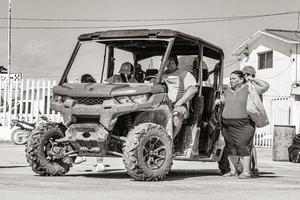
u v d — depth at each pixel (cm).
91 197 678
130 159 886
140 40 985
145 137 894
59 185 808
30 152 975
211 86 1102
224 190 798
